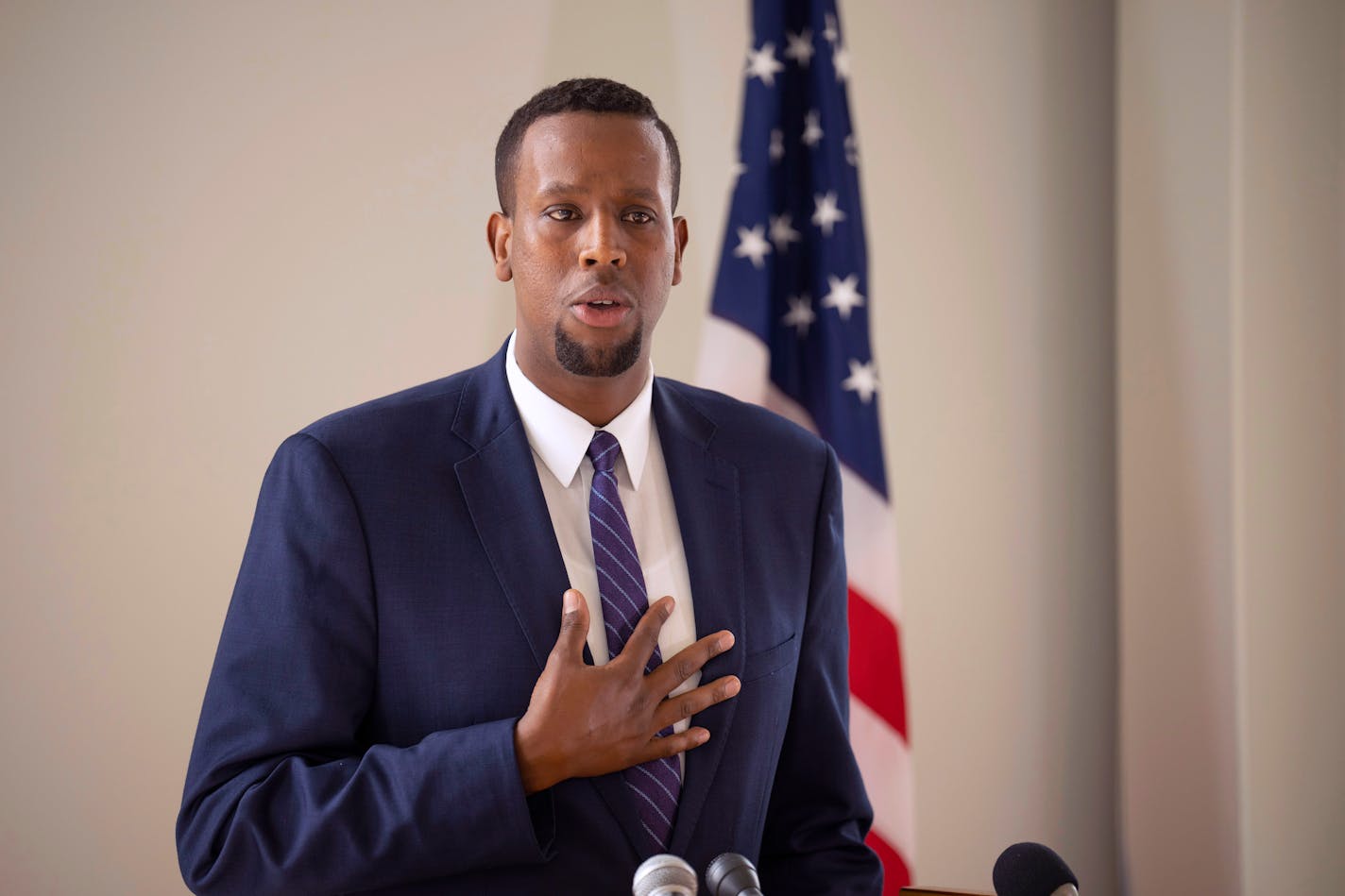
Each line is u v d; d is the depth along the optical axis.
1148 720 3.56
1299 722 3.29
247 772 1.53
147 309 2.94
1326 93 3.39
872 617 3.03
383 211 3.14
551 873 1.54
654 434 1.85
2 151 2.84
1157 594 3.53
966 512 3.62
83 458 2.88
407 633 1.60
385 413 1.73
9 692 2.80
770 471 1.89
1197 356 3.41
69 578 2.86
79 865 2.84
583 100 1.65
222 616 2.97
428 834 1.44
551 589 1.63
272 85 3.06
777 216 3.21
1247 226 3.32
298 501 1.62
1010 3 3.74
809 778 1.83
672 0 3.40
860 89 3.59
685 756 1.64
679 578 1.74
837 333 3.10
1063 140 3.75
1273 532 3.30
